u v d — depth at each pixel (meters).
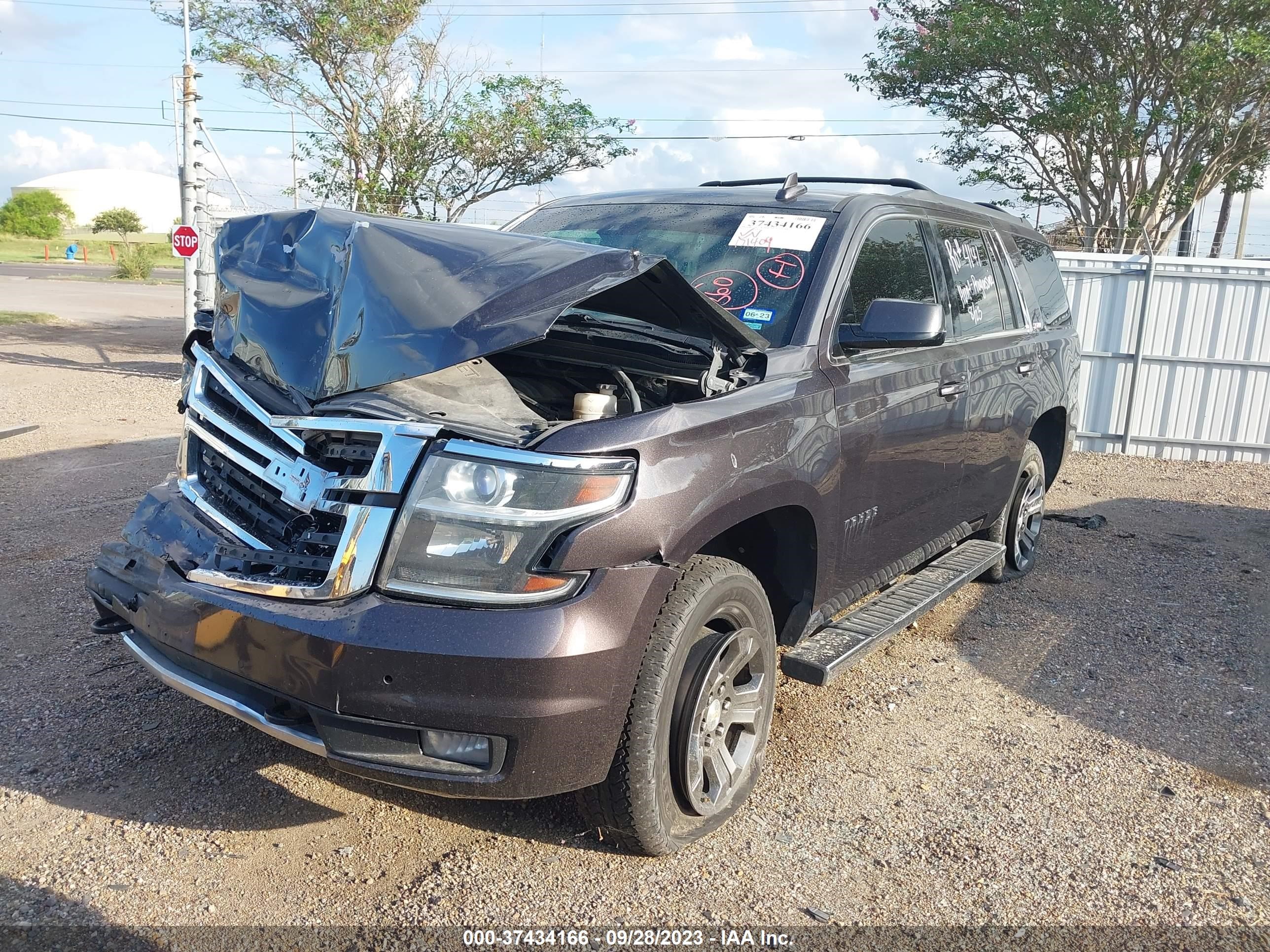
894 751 3.85
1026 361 5.40
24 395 12.30
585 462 2.64
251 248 3.40
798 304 3.70
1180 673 4.75
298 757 3.55
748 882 2.97
